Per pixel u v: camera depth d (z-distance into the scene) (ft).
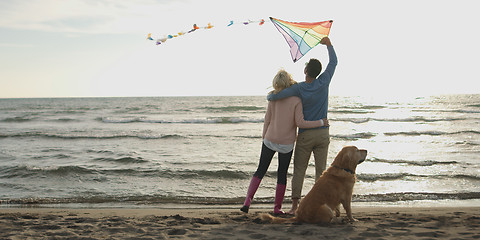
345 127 80.84
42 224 14.39
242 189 26.81
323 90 14.67
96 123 99.09
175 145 51.52
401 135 65.31
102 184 28.48
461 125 82.12
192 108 175.52
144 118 113.60
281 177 15.78
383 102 233.76
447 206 21.57
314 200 13.51
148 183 28.73
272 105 15.15
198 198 24.16
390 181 28.89
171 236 11.98
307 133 14.90
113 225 14.08
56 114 144.36
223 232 12.41
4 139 59.88
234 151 45.60
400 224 13.44
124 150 46.68
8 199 24.11
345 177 13.55
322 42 14.93
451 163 36.32
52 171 31.78
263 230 12.54
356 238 11.32
